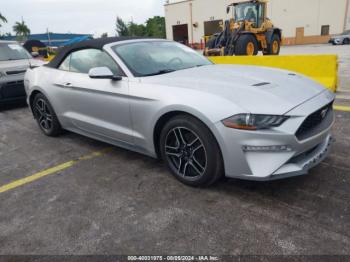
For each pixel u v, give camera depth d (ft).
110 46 11.98
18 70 22.52
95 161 12.60
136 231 8.04
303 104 8.47
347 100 18.39
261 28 46.26
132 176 11.03
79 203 9.57
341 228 7.52
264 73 10.75
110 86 11.21
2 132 17.63
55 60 14.85
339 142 12.41
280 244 7.16
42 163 12.85
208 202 9.02
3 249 7.78
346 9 104.99
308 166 8.55
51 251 7.57
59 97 13.99
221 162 8.90
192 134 9.38
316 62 19.97
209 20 131.85
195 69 11.57
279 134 7.91
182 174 10.05
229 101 8.39
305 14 112.68
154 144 10.47
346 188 9.15
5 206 9.75
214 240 7.48
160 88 9.80
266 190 9.37
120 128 11.46
